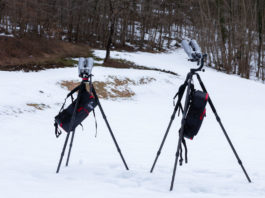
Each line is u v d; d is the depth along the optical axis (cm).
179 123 1269
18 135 754
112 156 614
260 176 494
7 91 1307
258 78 4434
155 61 3650
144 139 883
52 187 376
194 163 593
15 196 334
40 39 3412
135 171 477
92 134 894
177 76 2798
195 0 6197
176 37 6669
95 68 2305
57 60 2805
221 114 1594
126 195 360
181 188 404
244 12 4703
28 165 486
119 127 1061
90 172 459
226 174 496
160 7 6725
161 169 509
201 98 412
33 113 1113
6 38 2875
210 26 5109
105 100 1767
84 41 4700
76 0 4859
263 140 955
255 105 2089
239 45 4653
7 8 3712
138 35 6450
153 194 370
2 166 470
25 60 2567
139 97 2042
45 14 4409
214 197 371
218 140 925
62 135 833
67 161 495
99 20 5344
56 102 1384
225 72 4497
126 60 3294
